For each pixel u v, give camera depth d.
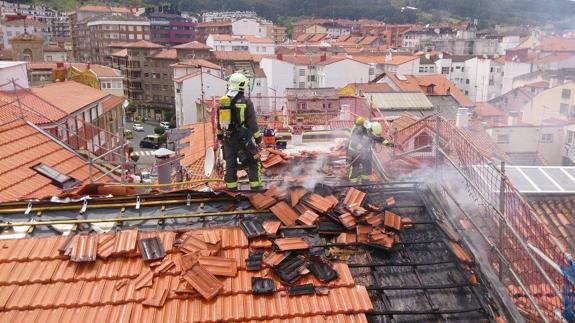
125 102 44.34
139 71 108.25
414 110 49.62
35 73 67.88
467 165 10.42
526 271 9.12
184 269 7.81
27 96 26.62
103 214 9.27
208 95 75.62
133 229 8.78
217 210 9.41
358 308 7.41
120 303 7.35
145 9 154.75
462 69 100.56
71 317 7.11
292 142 24.20
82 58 151.38
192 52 102.62
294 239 8.46
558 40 96.62
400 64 91.38
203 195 9.73
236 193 9.74
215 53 101.81
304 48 125.88
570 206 13.97
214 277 7.72
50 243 8.29
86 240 8.23
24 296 7.36
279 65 86.38
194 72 78.06
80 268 7.86
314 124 32.00
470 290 8.10
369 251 8.67
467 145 10.47
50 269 7.79
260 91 87.38
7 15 143.00
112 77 76.06
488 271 8.43
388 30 162.00
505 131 52.53
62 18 180.25
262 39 125.06
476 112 61.84
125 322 7.05
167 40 139.25
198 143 31.78
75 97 32.03
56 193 16.62
